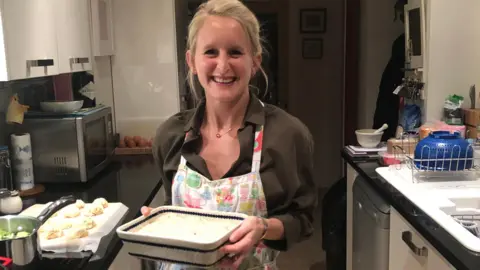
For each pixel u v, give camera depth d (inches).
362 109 162.7
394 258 79.5
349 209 109.0
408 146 97.3
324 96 195.5
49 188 90.5
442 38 103.3
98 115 100.3
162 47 124.4
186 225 49.9
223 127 55.1
